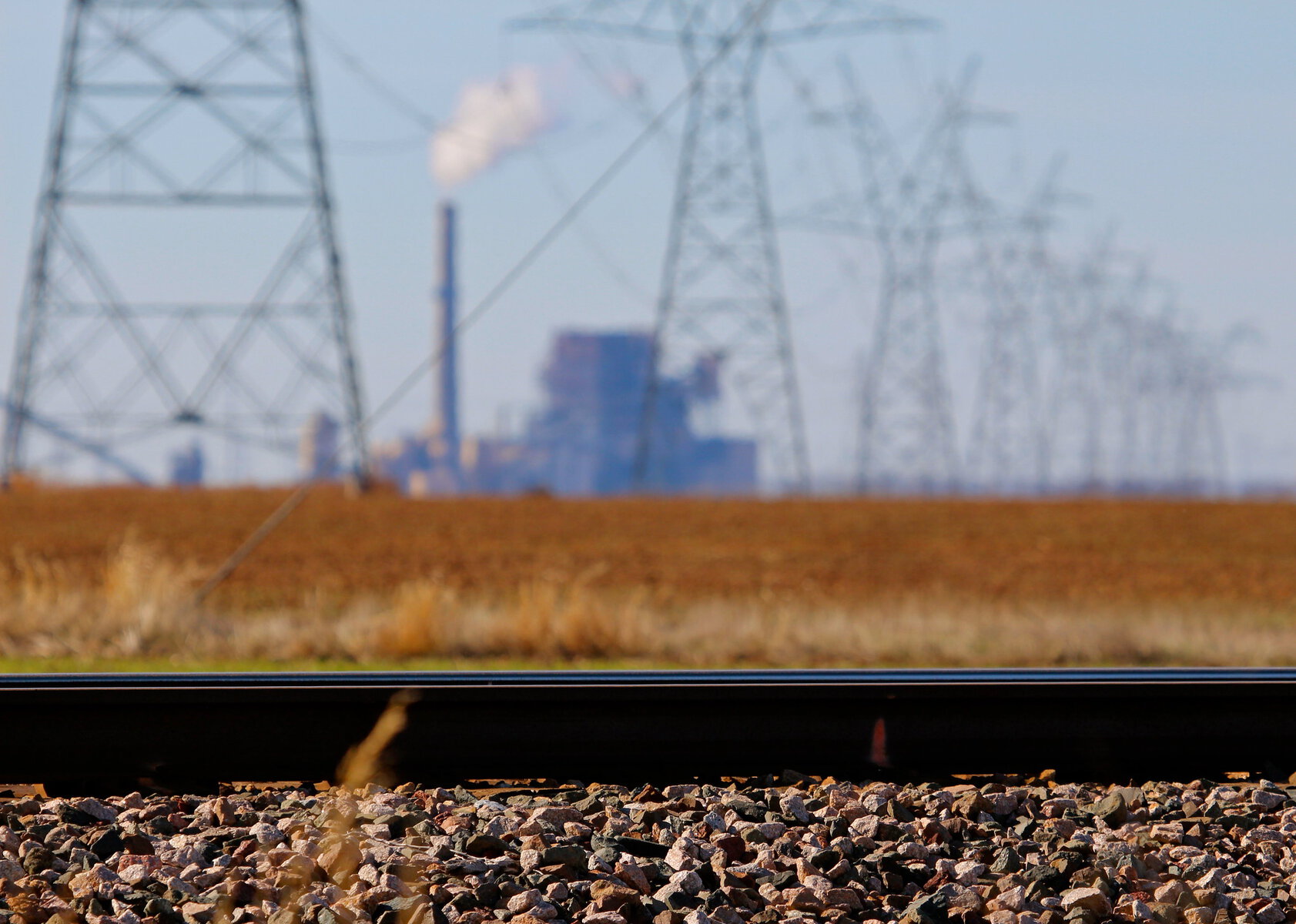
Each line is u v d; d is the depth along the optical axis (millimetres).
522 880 11945
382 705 16078
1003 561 69938
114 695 15648
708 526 97562
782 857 13023
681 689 16406
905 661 30844
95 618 34094
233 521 97250
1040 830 14008
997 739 16844
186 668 28172
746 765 16500
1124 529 99062
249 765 15930
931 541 85500
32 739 15672
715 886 12227
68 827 13328
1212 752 17094
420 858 12281
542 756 16297
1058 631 33750
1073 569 64688
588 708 16406
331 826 13344
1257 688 17000
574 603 33688
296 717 16062
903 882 12523
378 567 58469
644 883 12070
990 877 12617
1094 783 16562
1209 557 74438
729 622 35688
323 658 30734
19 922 11070
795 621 35656
